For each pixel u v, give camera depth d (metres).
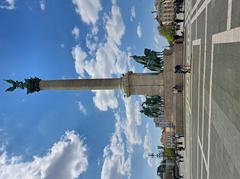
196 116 29.83
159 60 50.78
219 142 18.81
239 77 14.83
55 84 48.19
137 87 49.09
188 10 40.94
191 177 34.53
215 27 20.50
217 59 19.78
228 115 16.73
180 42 49.19
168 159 100.81
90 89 48.59
